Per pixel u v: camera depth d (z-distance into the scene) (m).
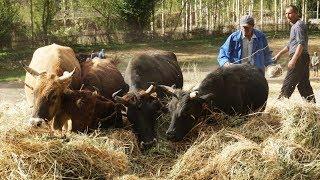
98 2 36.41
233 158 6.96
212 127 8.38
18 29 31.00
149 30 36.19
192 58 26.80
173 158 7.86
